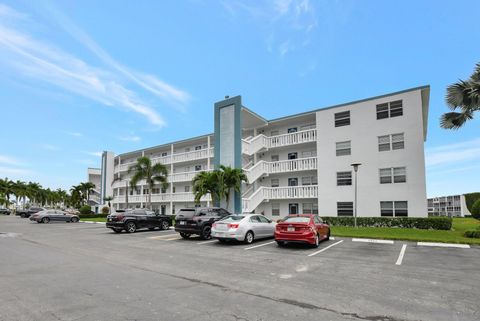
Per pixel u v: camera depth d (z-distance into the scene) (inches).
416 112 832.9
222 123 1015.0
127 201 1619.1
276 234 506.3
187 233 641.6
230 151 979.9
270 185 1103.6
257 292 244.1
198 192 908.0
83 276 298.7
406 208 821.9
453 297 231.0
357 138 914.1
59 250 482.6
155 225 847.7
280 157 1109.7
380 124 883.4
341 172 930.1
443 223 725.3
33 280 281.0
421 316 191.9
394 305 212.5
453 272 316.5
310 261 379.2
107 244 557.0
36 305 209.5
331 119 967.6
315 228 498.9
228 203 904.9
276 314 193.9
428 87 824.9
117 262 376.8
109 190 1871.3
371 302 219.0
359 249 474.3
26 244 561.9
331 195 934.4
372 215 864.3
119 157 1849.2
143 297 228.8
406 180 828.0
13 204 3878.0
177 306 208.5
